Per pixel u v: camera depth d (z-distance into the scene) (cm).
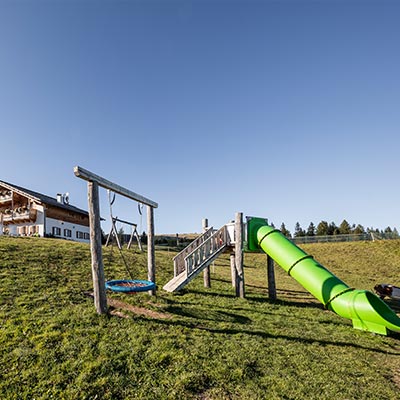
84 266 1155
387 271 2400
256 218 1191
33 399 388
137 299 833
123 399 398
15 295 738
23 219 2744
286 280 1759
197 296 999
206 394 416
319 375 486
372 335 739
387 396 442
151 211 953
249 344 586
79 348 507
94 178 679
